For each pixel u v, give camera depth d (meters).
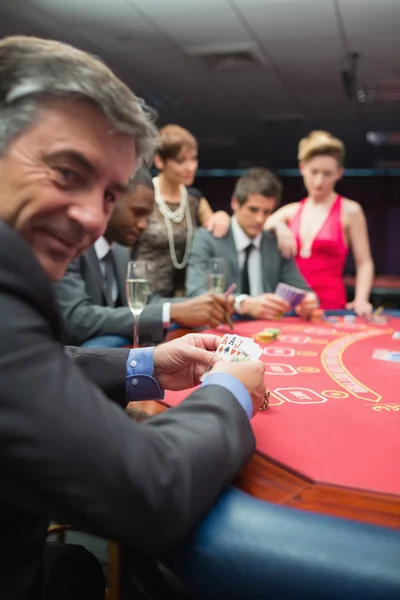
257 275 3.24
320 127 9.04
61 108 0.71
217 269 2.55
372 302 7.41
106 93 0.72
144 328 2.15
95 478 0.62
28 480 0.62
